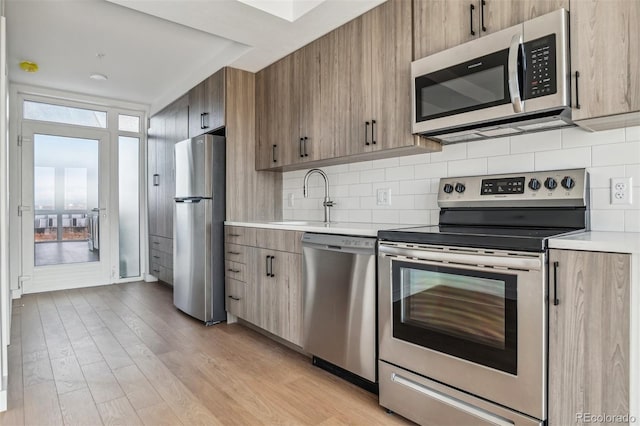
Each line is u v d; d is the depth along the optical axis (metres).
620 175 1.63
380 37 2.22
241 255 3.00
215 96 3.37
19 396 1.99
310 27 2.50
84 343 2.76
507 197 1.89
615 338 1.16
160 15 2.34
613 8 1.38
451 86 1.83
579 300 1.23
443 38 1.90
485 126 1.80
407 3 2.07
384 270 1.82
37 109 4.39
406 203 2.48
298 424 1.74
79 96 4.54
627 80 1.34
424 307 1.66
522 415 1.35
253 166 3.39
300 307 2.41
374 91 2.26
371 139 2.28
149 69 3.76
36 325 3.18
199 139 3.26
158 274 4.62
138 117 5.08
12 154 4.19
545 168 1.86
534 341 1.31
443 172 2.28
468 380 1.50
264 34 2.60
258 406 1.89
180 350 2.63
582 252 1.22
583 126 1.61
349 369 2.05
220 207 3.24
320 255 2.23
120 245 4.98
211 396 1.99
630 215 1.60
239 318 3.26
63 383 2.14
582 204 1.67
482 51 1.71
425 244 1.64
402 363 1.74
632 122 1.53
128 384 2.13
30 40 3.14
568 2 1.49
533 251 1.32
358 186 2.81
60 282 4.54
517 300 1.35
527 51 1.56
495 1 1.70
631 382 1.14
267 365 2.38
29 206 4.33
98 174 4.80
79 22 2.85
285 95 3.00
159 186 4.59
